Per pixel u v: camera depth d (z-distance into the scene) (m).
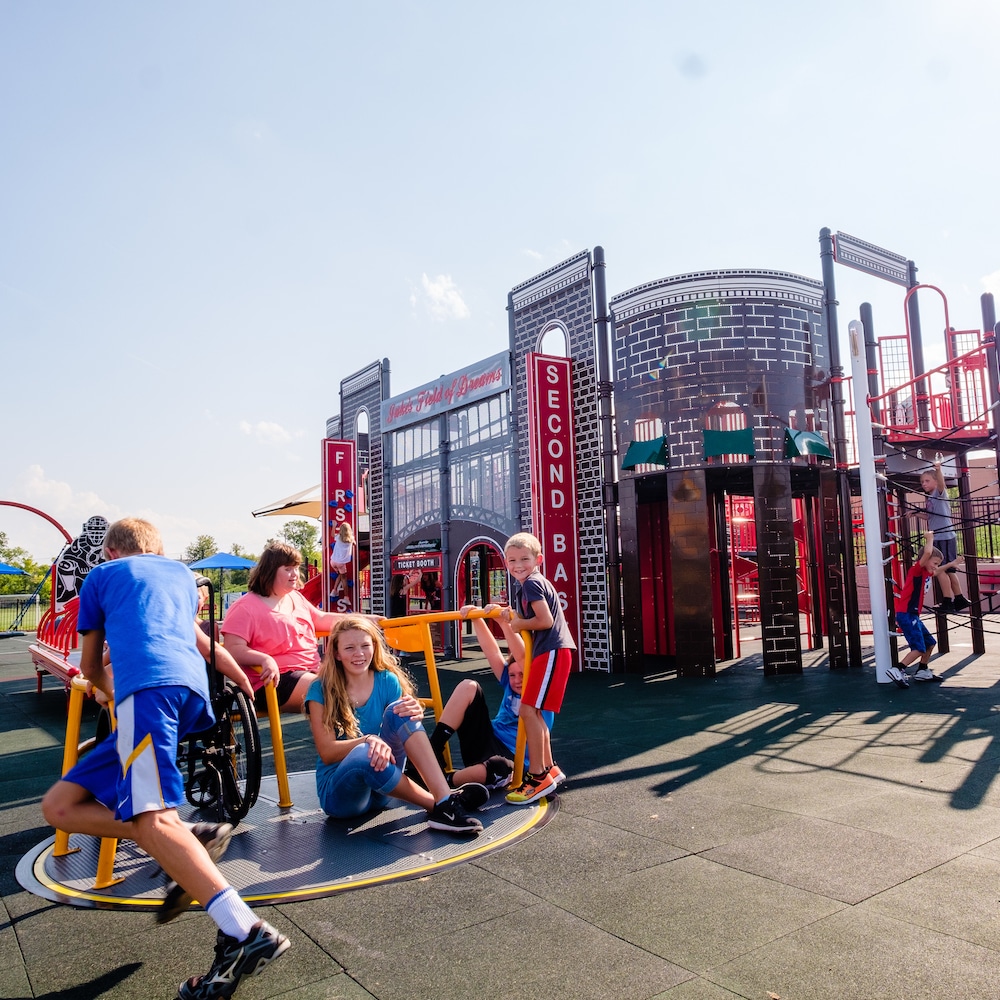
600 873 3.51
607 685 10.45
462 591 15.50
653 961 2.66
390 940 2.91
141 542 3.22
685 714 7.82
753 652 13.45
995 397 10.34
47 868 3.85
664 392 11.72
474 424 15.19
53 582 10.82
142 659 2.71
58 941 3.03
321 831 4.24
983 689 8.55
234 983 2.44
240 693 4.30
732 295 11.59
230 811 4.23
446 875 3.54
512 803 4.68
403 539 17.42
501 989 2.52
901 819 4.14
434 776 4.20
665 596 14.26
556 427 12.82
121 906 3.35
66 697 10.91
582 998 2.45
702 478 11.34
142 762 2.59
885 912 2.99
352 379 19.89
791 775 5.17
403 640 5.37
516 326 14.17
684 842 3.88
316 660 5.23
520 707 4.80
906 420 13.09
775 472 11.16
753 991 2.45
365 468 19.48
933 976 2.50
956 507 15.34
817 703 8.13
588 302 12.84
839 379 11.86
